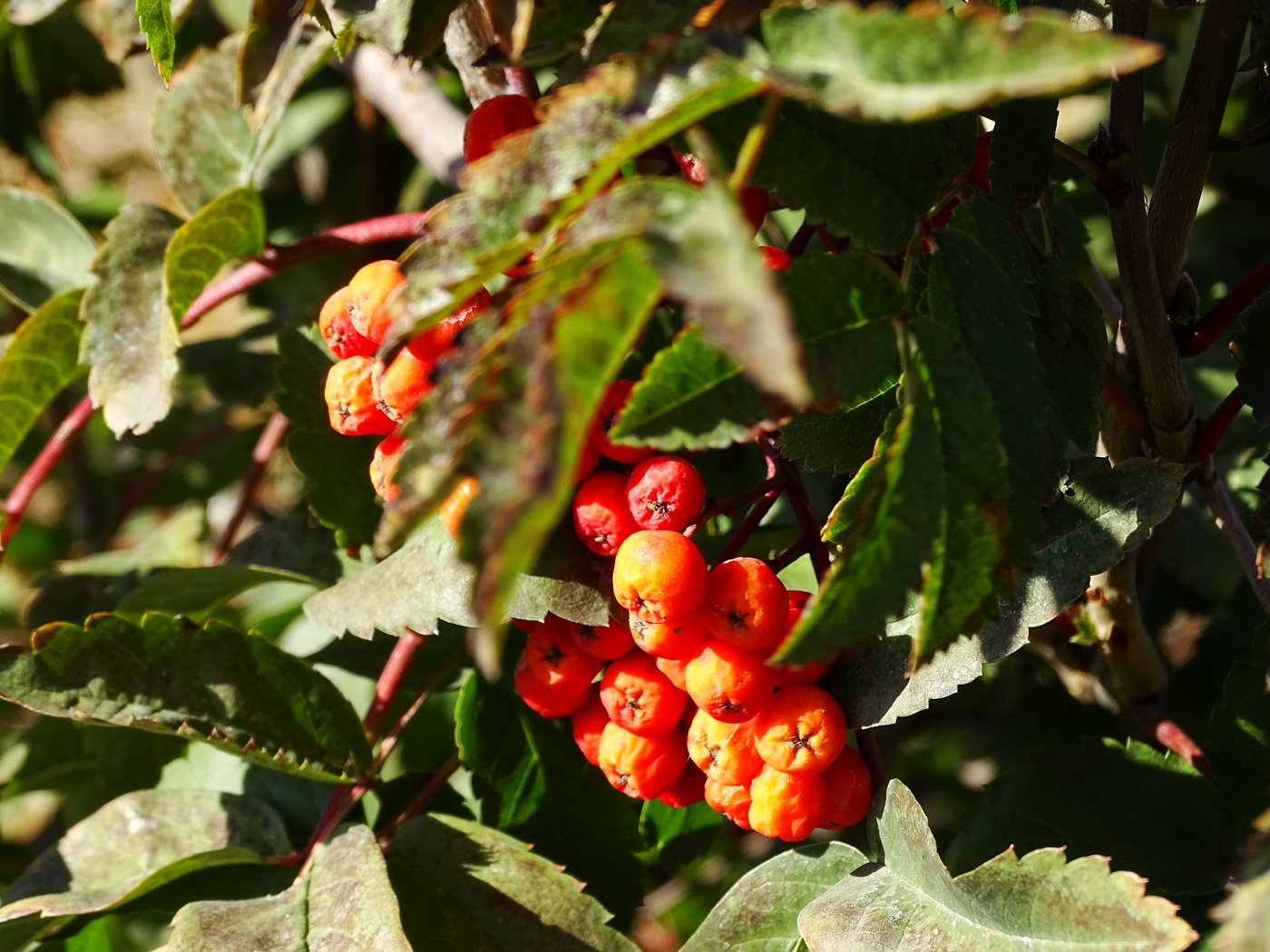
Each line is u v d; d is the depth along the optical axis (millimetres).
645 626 354
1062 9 370
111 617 390
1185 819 393
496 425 291
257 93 380
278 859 402
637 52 316
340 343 370
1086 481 363
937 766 543
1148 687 417
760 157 330
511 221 314
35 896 403
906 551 315
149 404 396
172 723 389
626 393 352
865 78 303
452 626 446
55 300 410
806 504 370
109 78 605
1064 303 358
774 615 349
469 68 404
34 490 449
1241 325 381
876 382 323
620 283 291
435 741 437
